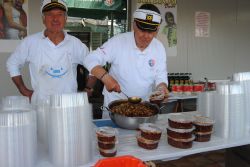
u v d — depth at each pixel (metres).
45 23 2.14
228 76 4.71
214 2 4.40
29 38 2.23
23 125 1.10
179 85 3.75
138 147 1.40
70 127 1.15
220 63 4.61
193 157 3.34
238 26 4.65
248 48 4.80
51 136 1.18
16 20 3.25
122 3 3.86
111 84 1.69
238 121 1.54
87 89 2.39
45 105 1.40
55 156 1.17
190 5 4.24
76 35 3.71
